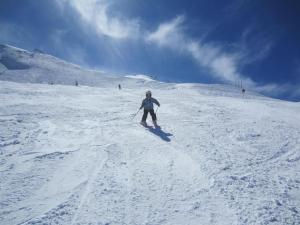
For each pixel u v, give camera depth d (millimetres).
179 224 5426
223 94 47625
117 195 6320
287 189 6883
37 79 173875
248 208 5973
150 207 5934
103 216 5559
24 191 6336
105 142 9859
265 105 22688
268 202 6227
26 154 8406
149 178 7211
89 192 6383
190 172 7633
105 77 171000
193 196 6398
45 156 8305
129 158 8508
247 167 8125
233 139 10992
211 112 16797
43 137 10164
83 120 13172
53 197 6148
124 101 20672
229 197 6387
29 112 14078
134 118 14289
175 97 25312
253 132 12148
